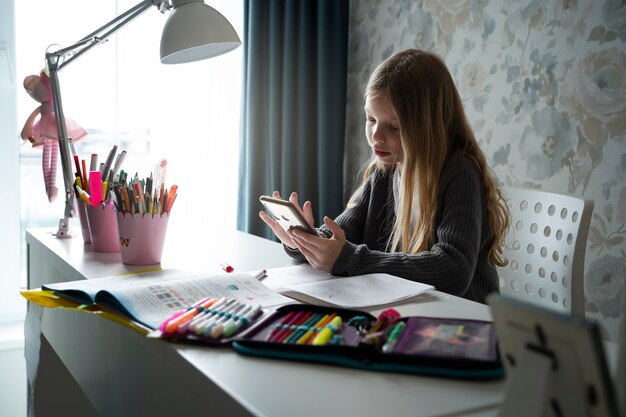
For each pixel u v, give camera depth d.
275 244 1.43
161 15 2.24
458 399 0.56
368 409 0.54
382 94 1.26
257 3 2.29
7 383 1.98
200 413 0.66
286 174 2.38
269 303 0.87
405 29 2.37
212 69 2.35
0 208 2.03
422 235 1.24
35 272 1.50
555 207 1.28
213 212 2.39
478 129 2.15
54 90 1.44
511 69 2.01
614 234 1.73
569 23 1.82
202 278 0.96
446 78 1.31
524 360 0.43
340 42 2.49
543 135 1.92
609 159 1.73
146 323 0.76
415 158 1.25
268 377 0.61
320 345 0.65
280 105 2.37
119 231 1.15
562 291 1.23
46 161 1.56
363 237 1.50
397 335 0.69
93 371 1.09
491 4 2.06
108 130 2.20
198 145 2.35
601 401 0.40
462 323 0.72
